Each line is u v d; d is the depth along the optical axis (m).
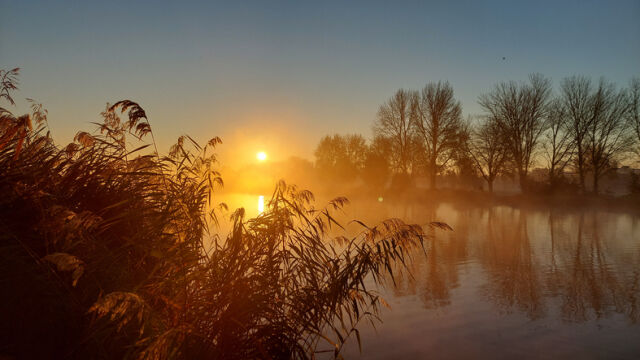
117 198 3.41
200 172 4.52
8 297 2.56
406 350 5.50
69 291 2.73
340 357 5.11
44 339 2.64
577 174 45.19
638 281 9.49
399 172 54.56
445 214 28.39
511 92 44.75
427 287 8.85
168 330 2.82
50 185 3.12
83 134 3.67
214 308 3.52
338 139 71.00
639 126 40.09
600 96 41.53
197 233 3.88
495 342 5.88
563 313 7.20
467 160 47.97
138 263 3.19
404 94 53.09
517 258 12.30
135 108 3.67
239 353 3.49
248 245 3.95
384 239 4.10
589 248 14.23
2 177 2.84
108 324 2.78
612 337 6.15
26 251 2.70
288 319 3.87
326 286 4.18
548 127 43.69
